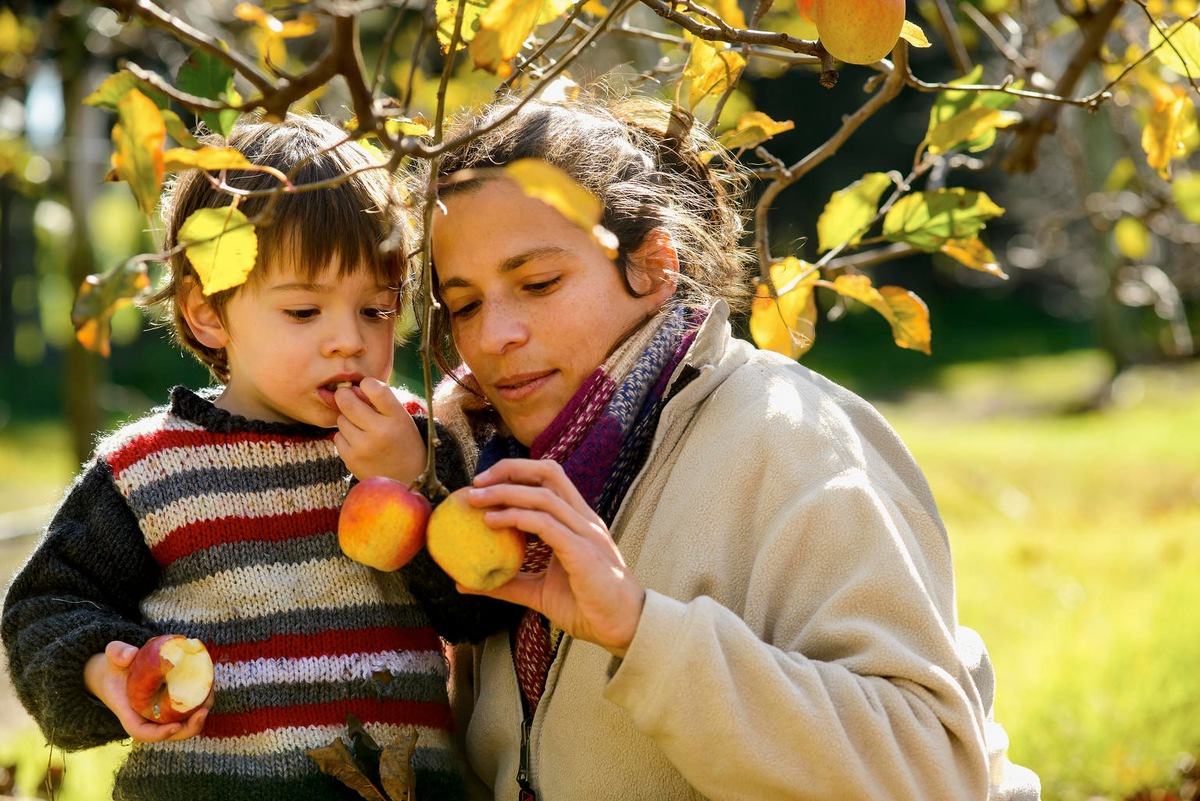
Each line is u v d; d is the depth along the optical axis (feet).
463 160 6.03
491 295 5.79
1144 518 24.29
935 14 8.54
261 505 6.15
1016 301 82.58
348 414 5.93
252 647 6.02
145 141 4.19
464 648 6.79
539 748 5.87
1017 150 8.27
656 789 5.57
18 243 44.14
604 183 5.98
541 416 5.92
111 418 28.04
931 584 5.40
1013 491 28.94
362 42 17.57
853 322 76.28
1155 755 10.54
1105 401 48.65
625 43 12.12
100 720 5.80
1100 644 12.64
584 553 4.69
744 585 5.44
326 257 5.98
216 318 6.40
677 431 5.83
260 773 5.89
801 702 4.73
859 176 66.33
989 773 5.54
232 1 12.53
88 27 14.06
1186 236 10.79
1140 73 7.76
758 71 9.28
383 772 5.62
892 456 6.07
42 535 6.32
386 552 5.05
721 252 6.80
